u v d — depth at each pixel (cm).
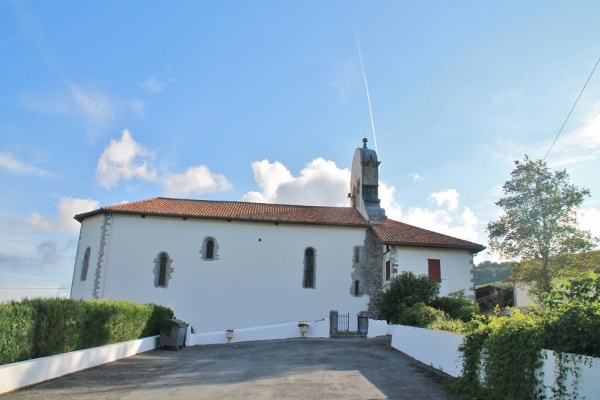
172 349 1745
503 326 825
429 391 948
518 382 728
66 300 1191
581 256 2734
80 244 2888
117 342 1449
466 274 2739
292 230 2856
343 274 2822
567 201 2727
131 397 873
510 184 2884
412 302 2408
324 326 2466
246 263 2755
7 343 920
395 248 2708
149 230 2714
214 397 881
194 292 2666
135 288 2619
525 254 2809
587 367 589
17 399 825
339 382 1048
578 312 641
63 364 1083
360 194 3212
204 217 2748
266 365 1327
